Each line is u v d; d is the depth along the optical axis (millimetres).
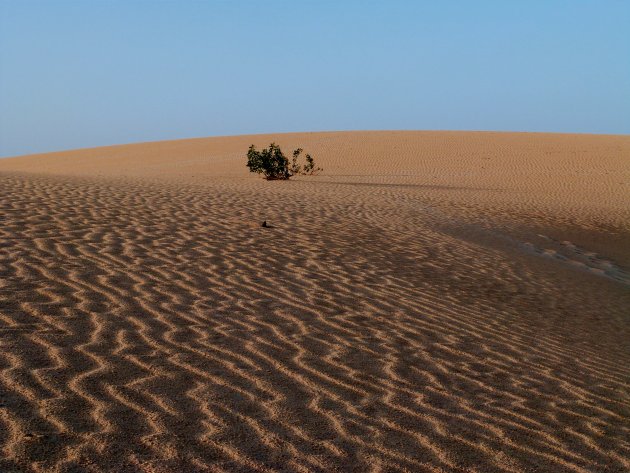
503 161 40281
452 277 8602
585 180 31531
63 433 3262
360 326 5871
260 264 7918
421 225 13000
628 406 4660
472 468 3361
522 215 17609
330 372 4582
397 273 8367
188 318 5488
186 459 3133
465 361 5242
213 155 49750
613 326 7305
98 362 4270
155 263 7344
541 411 4328
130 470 2986
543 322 7000
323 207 14086
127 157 53969
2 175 15008
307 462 3230
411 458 3393
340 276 7797
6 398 3582
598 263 11930
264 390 4105
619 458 3701
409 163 40375
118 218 9906
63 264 6816
